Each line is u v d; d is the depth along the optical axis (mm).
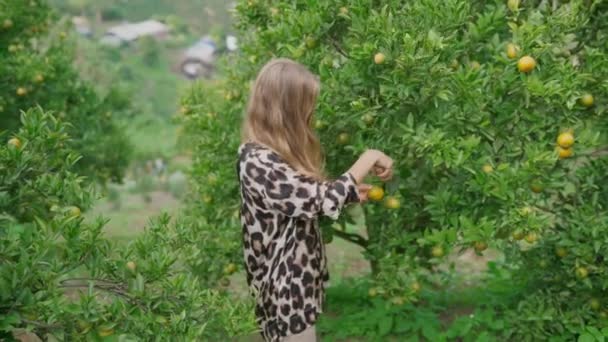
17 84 6270
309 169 3064
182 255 3479
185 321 3025
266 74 3082
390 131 3793
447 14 3672
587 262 4078
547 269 4480
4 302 2844
